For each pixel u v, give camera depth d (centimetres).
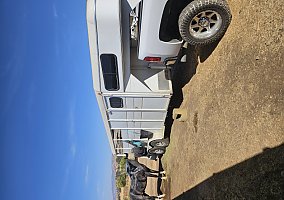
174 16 606
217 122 629
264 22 473
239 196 539
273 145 449
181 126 876
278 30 441
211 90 660
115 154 1230
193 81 766
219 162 620
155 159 1164
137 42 680
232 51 567
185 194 844
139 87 766
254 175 493
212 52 650
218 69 623
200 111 724
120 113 865
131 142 1065
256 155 488
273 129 449
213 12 567
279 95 438
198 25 586
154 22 596
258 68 486
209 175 670
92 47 649
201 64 711
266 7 469
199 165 733
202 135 711
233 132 562
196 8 558
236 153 550
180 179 897
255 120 493
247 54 517
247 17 523
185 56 752
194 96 765
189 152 808
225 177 592
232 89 566
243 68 529
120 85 750
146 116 874
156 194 1212
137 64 766
